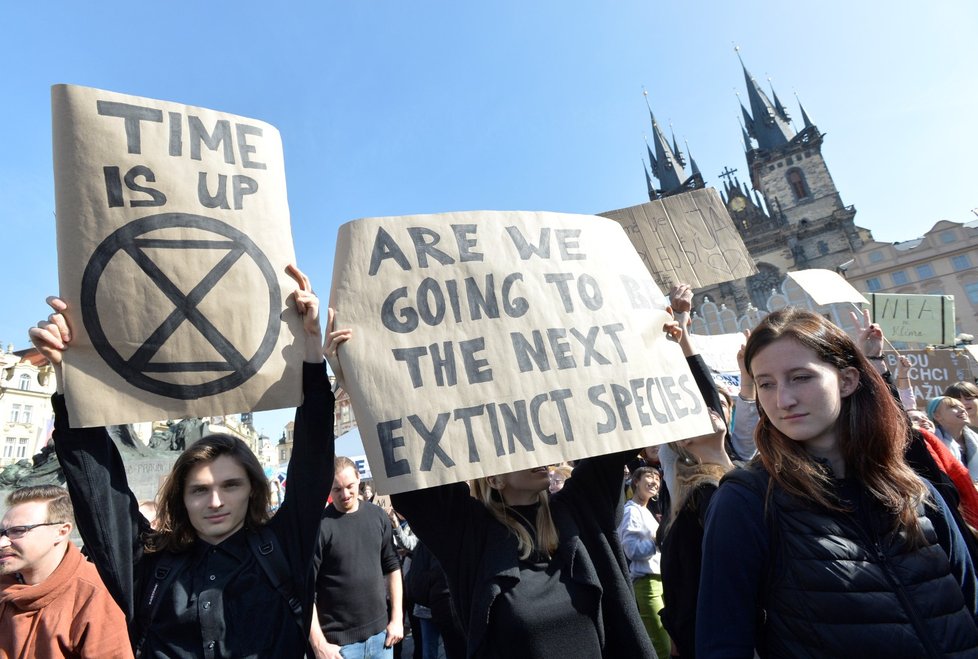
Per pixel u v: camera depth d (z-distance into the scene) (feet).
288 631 5.38
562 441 5.88
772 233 176.76
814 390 4.62
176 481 5.77
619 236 7.39
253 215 5.78
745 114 206.49
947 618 4.03
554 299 6.51
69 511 6.83
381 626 11.05
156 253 5.33
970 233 151.84
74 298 5.12
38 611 6.13
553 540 5.90
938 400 13.21
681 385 6.71
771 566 4.40
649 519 11.12
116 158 5.37
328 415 5.91
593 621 5.61
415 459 5.52
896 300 19.67
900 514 4.29
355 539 11.28
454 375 5.91
